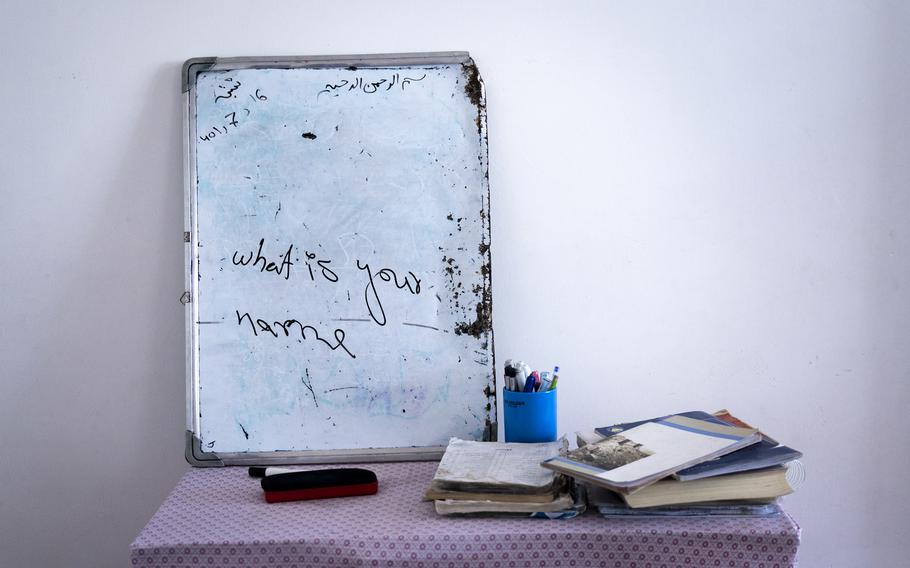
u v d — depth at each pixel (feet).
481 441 4.31
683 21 4.49
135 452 4.61
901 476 4.69
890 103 4.53
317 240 4.36
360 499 3.66
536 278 4.58
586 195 4.55
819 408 4.66
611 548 3.18
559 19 4.47
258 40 4.45
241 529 3.31
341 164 4.36
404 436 4.35
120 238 4.51
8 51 4.42
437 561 3.20
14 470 4.59
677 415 3.91
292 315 4.35
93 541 4.65
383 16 4.45
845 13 4.49
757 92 4.53
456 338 4.37
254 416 4.33
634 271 4.59
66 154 4.47
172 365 4.57
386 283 4.36
